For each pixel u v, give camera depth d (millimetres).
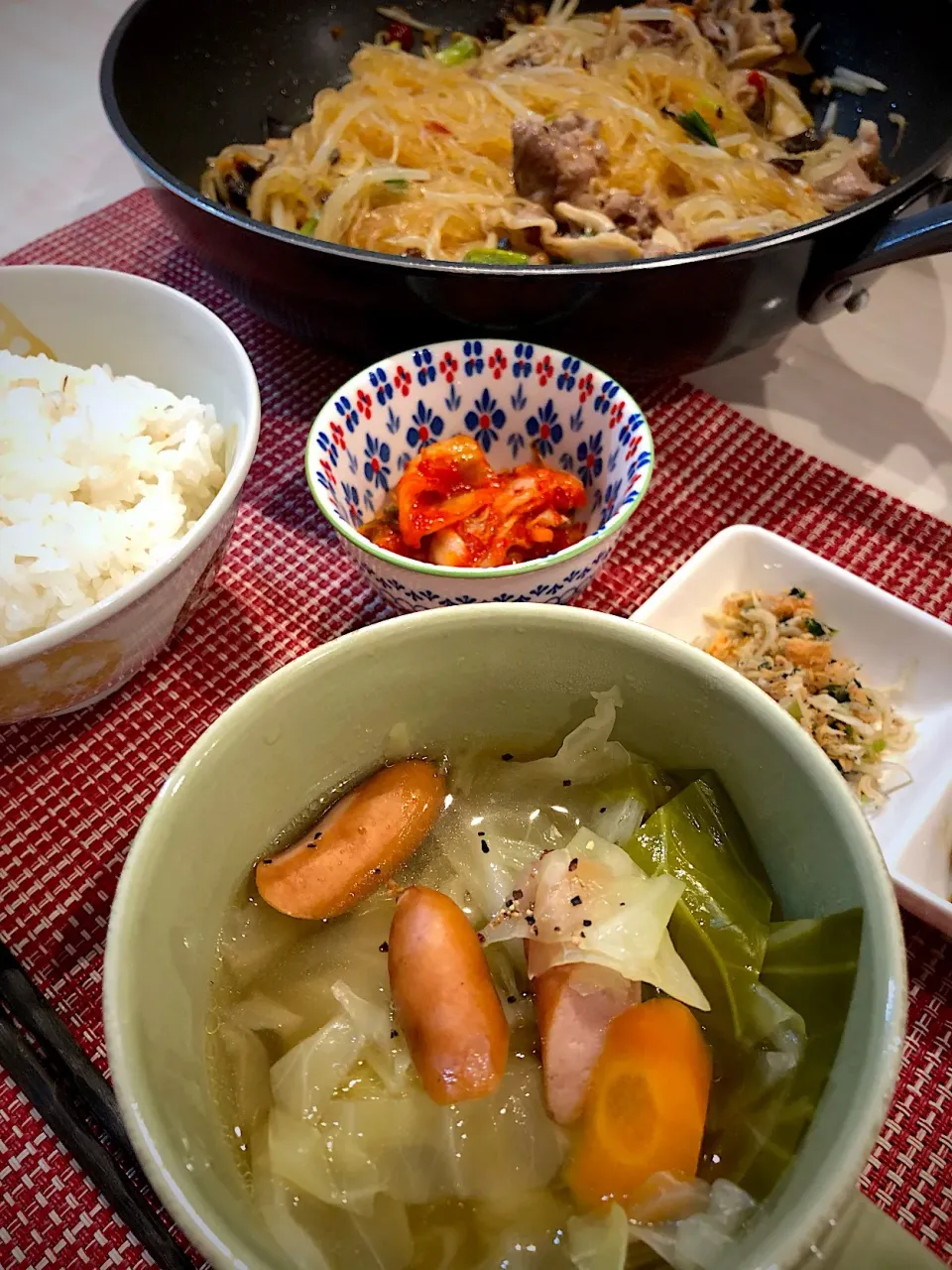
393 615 317
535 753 219
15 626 255
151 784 278
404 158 418
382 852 201
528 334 322
